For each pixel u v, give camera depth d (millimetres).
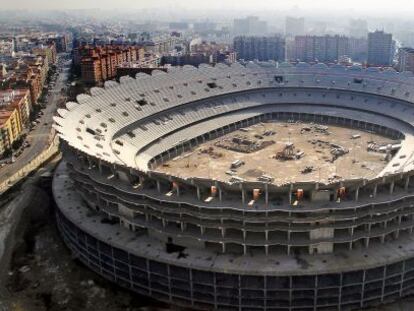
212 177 163125
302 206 104125
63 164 166875
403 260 102188
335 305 102062
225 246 107625
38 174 179250
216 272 100875
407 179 110062
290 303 101375
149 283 108500
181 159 183750
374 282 101688
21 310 104312
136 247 109312
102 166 129000
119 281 113812
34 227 140625
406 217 112688
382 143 194500
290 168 170000
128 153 169500
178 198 110125
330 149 190000
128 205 115812
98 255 116188
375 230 107062
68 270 119000
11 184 171875
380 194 109000
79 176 129500
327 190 105188
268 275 98750
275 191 105938
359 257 102938
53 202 155250
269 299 101438
